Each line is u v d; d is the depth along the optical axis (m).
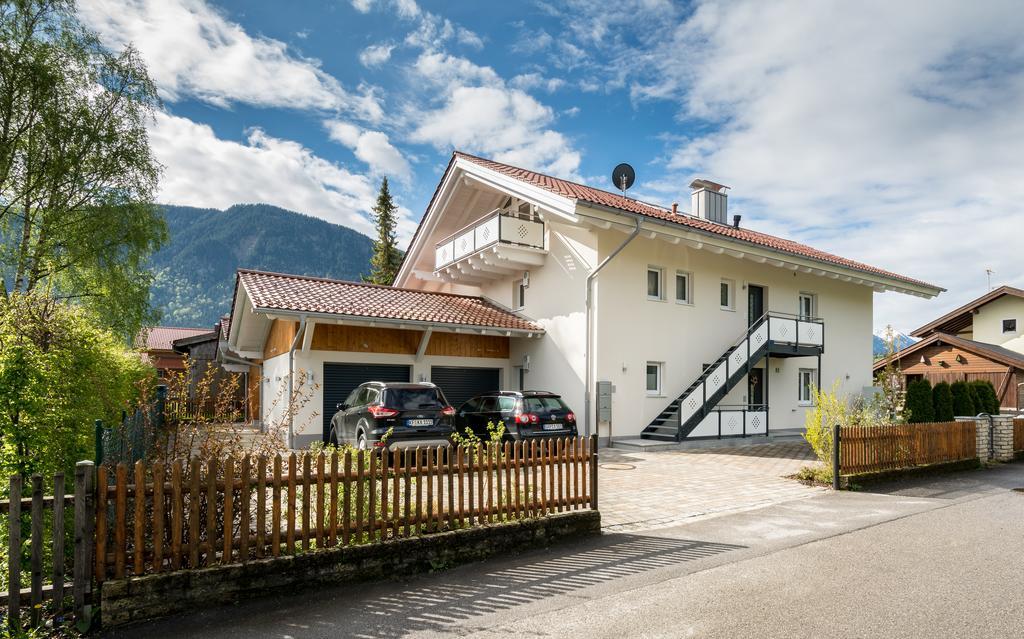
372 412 11.54
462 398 17.89
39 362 5.88
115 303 14.33
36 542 4.21
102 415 7.16
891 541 6.55
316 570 4.96
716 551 6.14
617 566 5.62
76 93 13.80
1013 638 3.98
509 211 20.00
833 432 9.91
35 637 4.03
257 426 20.53
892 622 4.25
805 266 18.98
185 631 4.13
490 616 4.39
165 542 4.67
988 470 12.39
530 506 6.38
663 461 13.03
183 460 5.13
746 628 4.14
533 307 18.44
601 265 15.93
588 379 16.14
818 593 4.86
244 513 4.75
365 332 15.91
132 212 14.38
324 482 5.12
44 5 13.54
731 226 24.09
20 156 13.01
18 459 5.57
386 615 4.41
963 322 35.25
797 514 7.93
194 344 29.70
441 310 17.12
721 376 17.03
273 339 18.02
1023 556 5.97
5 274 13.44
